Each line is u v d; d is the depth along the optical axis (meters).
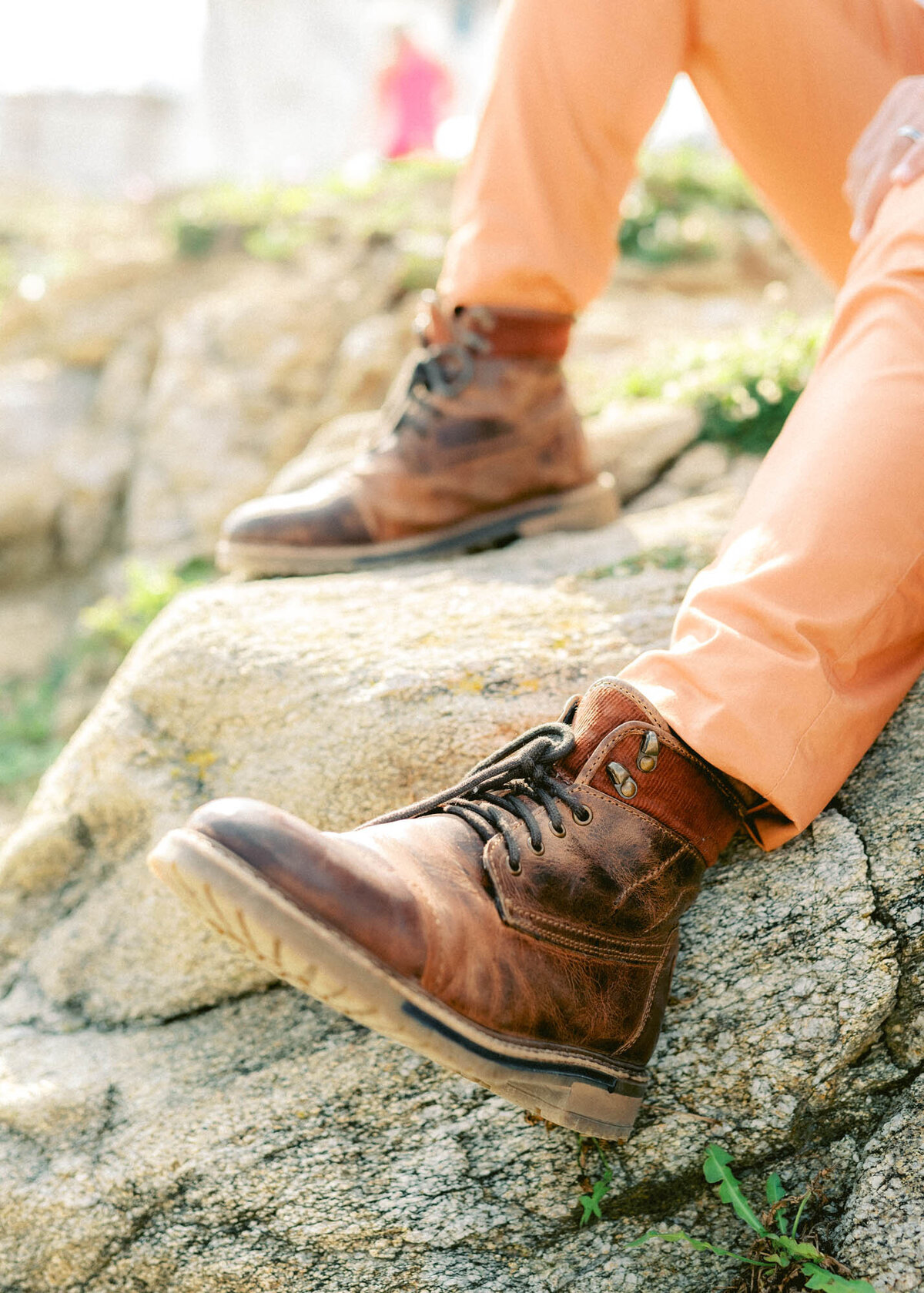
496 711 1.64
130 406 8.20
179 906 1.79
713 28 1.71
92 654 6.56
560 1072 1.19
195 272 8.83
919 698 1.55
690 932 1.46
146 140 22.53
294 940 1.03
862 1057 1.37
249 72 21.08
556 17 1.74
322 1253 1.46
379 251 8.22
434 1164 1.47
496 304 1.93
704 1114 1.40
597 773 1.23
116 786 1.88
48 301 8.92
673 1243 1.39
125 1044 1.75
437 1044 1.09
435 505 2.04
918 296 1.27
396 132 11.02
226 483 7.37
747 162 1.88
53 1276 1.57
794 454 1.29
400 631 1.83
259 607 1.97
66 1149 1.61
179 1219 1.52
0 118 22.50
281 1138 1.52
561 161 1.81
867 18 1.65
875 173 1.46
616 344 6.80
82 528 7.84
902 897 1.38
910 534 1.22
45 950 1.92
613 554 2.07
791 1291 1.31
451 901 1.13
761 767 1.19
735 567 1.25
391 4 19.80
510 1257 1.42
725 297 7.77
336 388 7.54
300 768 1.70
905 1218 1.27
